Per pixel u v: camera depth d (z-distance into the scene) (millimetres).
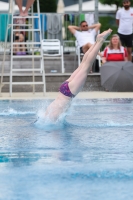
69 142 8836
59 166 6895
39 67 26719
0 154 7734
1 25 26625
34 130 10328
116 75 21906
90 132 10086
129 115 13273
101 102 17125
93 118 12500
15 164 7020
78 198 5422
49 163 7078
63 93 11156
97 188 5820
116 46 23281
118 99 18219
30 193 5609
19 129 10453
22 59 26562
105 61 23297
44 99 17984
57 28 26969
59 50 26500
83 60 11117
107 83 22000
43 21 26828
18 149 8133
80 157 7500
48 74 22375
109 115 13242
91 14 26844
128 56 25453
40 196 5496
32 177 6301
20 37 25828
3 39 26703
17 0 20531
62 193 5617
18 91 22234
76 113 13672
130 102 17156
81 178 6250
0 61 26391
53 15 26938
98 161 7223
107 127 10883
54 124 11156
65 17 27344
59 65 27078
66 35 28109
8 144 8617
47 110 11352
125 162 7152
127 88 22000
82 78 11062
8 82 20578
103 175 6406
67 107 11234
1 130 10297
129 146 8438
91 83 22703
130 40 25266
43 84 20688
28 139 9156
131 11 25141
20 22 25078
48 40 26438
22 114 13367
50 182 6059
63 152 7898
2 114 13359
